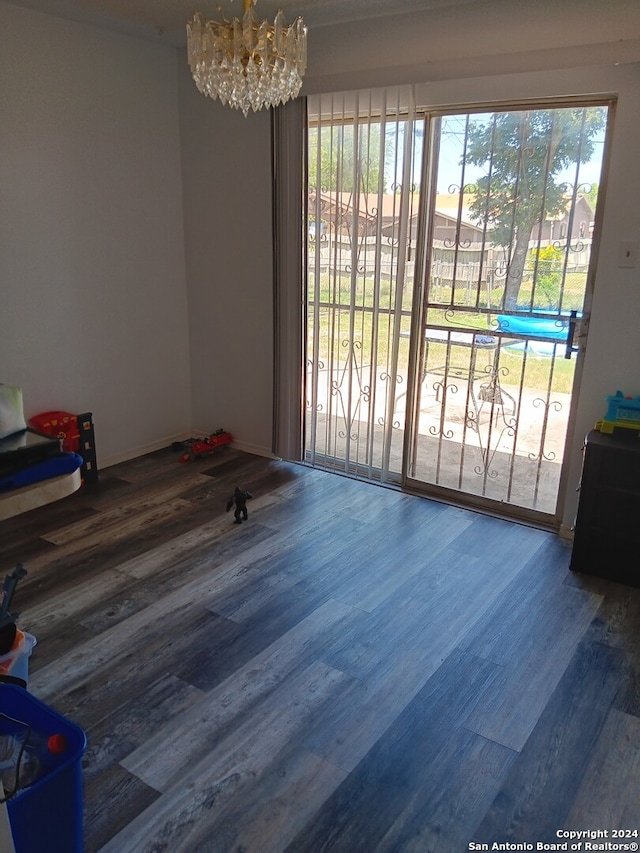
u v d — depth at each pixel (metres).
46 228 3.42
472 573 2.86
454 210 3.16
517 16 2.75
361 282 3.52
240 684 2.17
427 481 3.64
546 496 3.27
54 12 3.20
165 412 4.35
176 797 1.74
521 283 3.06
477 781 1.80
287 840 1.62
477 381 3.32
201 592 2.69
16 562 2.90
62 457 1.16
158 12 3.20
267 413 4.14
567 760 1.88
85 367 3.78
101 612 2.54
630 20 2.52
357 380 3.70
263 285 3.89
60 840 1.45
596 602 2.65
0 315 3.31
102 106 3.54
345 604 2.62
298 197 3.53
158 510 3.44
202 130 3.88
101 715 2.02
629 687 2.17
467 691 2.15
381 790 1.77
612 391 2.90
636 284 2.74
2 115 3.12
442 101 3.03
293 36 2.00
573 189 2.84
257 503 3.54
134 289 3.96
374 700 2.10
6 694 1.57
